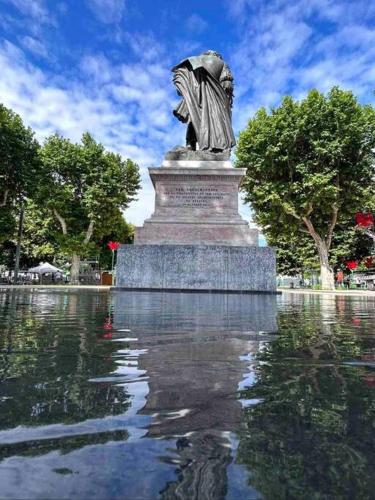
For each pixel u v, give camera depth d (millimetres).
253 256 10023
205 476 728
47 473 733
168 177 11352
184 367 1735
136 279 9969
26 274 49562
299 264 51812
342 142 24641
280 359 1943
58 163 37188
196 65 12734
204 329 3115
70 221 38938
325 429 991
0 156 26156
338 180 25969
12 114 28094
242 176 11297
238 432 968
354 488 688
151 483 693
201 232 10945
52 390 1336
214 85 12766
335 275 50062
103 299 7492
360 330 3223
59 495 649
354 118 24922
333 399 1271
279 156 25812
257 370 1699
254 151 27203
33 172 28891
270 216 28047
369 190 25859
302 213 27219
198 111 12836
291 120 25594
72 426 991
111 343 2381
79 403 1188
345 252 43656
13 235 30781
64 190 36906
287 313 5082
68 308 5285
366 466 780
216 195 11289
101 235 42000
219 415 1102
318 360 1932
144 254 10062
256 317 4301
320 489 682
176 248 10094
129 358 1922
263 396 1298
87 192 37750
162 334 2795
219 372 1647
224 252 10047
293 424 1031
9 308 5254
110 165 38875
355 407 1183
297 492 666
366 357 2021
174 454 832
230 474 736
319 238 28953
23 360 1855
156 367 1724
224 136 12539
